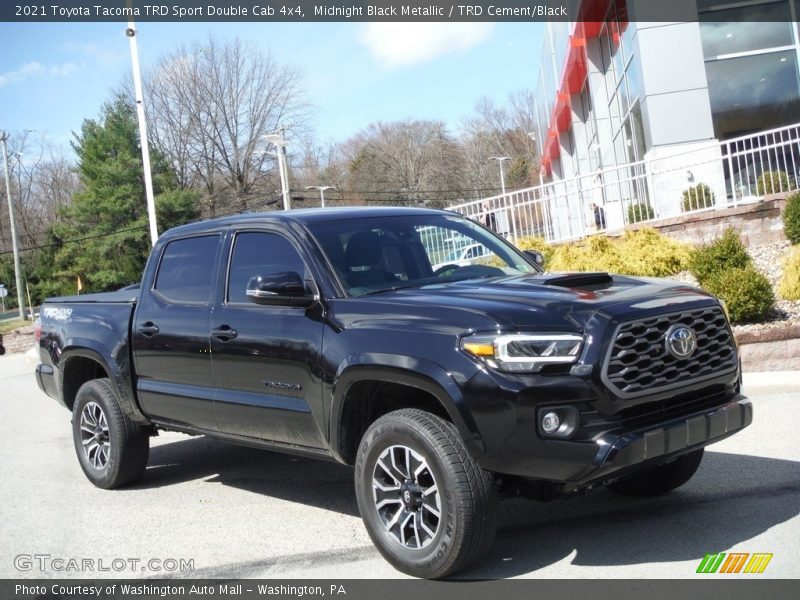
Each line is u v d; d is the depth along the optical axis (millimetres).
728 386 4699
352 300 4910
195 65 63375
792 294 10508
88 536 5645
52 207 81625
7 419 11172
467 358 4191
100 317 6742
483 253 5910
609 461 3988
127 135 52844
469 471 4207
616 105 24203
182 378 5965
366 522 4652
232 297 5656
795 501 5180
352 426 4887
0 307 82375
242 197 64812
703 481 5770
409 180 90250
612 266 11656
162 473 7297
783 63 19125
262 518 5797
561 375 4074
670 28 18422
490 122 98688
